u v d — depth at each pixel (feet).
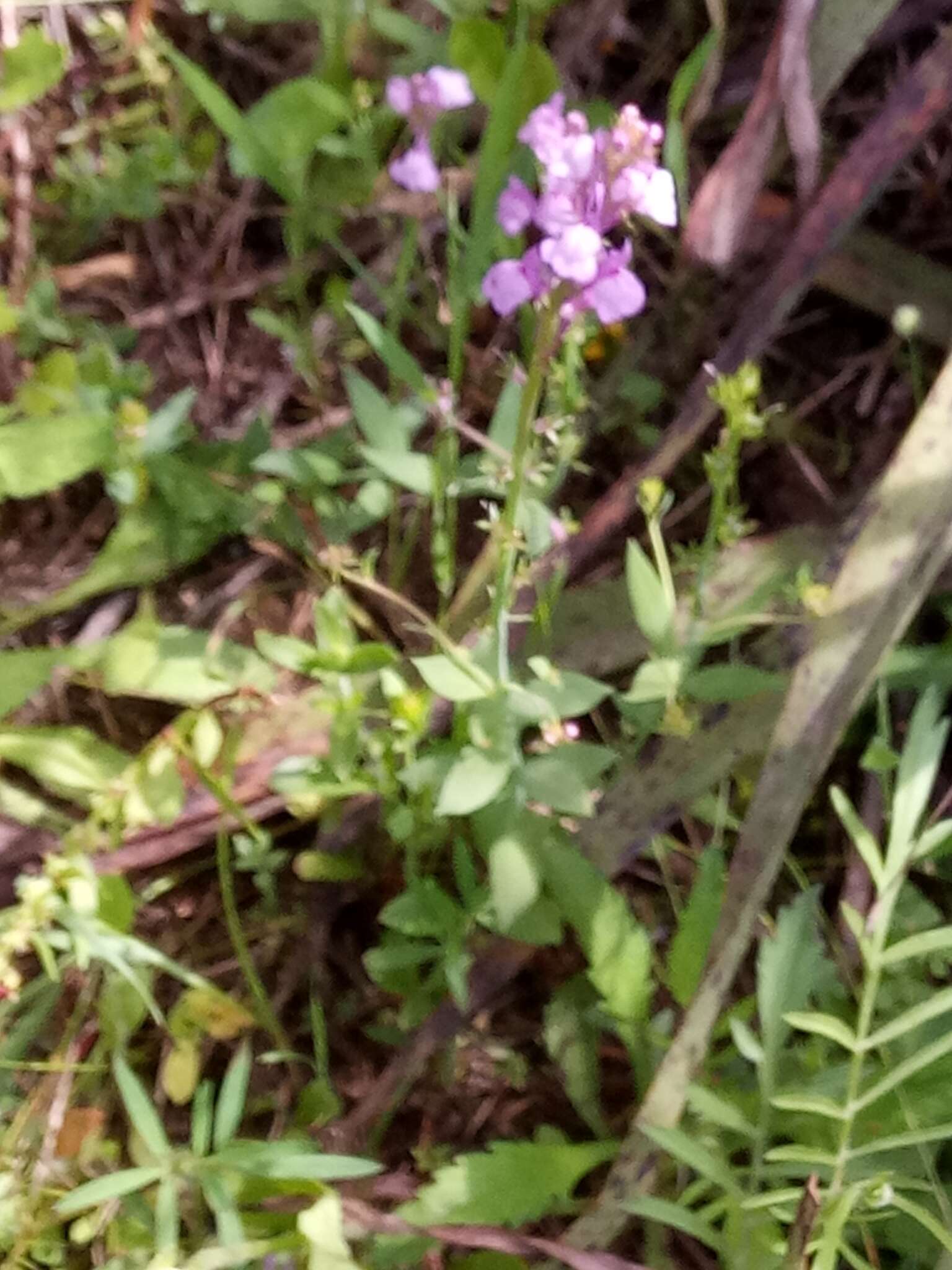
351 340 1.13
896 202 1.17
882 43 1.14
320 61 1.13
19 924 0.85
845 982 0.99
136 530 1.05
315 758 0.94
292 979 1.03
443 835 0.94
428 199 1.11
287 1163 0.84
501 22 1.12
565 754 0.88
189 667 1.00
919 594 0.96
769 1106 0.89
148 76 1.12
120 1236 0.91
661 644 0.88
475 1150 1.00
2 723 1.02
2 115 1.11
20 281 1.12
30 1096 0.96
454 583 1.08
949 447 0.96
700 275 1.09
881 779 1.06
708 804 1.03
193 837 1.00
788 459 1.14
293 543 1.06
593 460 1.14
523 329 1.03
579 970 1.03
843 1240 0.92
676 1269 0.95
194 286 1.16
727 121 1.15
